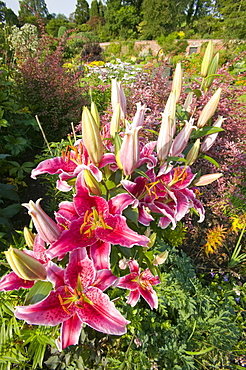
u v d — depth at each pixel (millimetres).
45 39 2041
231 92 1446
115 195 419
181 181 477
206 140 574
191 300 886
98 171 402
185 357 778
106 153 448
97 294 363
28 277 352
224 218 1365
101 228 381
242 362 862
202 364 812
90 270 366
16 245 882
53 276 367
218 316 895
